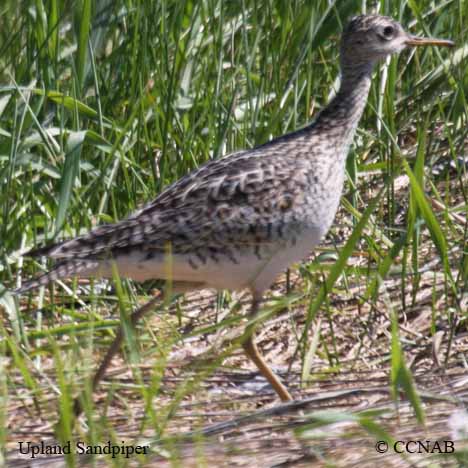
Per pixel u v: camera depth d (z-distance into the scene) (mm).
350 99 10711
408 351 11125
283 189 10031
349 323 11641
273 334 11594
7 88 11516
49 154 11719
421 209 10438
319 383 10523
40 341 11094
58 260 10125
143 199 12422
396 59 12844
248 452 8633
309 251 10367
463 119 13461
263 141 11977
